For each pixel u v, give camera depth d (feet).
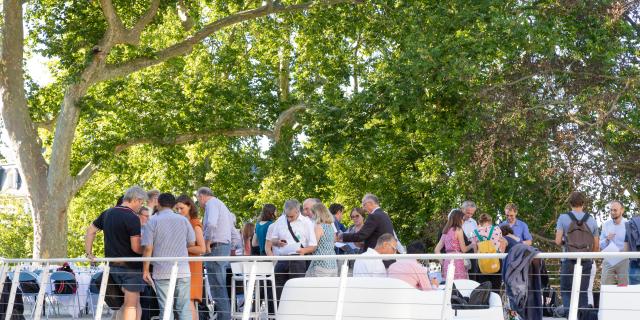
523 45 94.68
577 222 47.55
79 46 98.89
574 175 93.40
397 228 129.80
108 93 105.81
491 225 49.42
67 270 56.49
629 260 47.01
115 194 154.51
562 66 96.94
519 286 31.89
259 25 119.24
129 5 101.40
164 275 40.78
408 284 36.19
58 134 99.35
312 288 37.76
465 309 37.86
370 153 102.47
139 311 42.29
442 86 94.02
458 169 103.60
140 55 102.63
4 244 201.77
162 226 41.11
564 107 95.25
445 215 114.32
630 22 99.55
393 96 95.09
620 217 49.60
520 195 99.50
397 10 100.07
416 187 124.16
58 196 99.66
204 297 50.14
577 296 31.07
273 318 45.68
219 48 124.98
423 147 121.19
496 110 96.22
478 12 93.76
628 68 97.76
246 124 115.55
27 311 58.08
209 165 136.56
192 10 102.12
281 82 137.90
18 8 96.78
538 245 101.50
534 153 95.55
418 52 93.25
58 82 110.52
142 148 133.80
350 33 107.96
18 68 98.22
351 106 98.94
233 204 133.59
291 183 123.24
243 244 60.08
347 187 133.69
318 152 114.73
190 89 114.62
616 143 97.30
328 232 47.09
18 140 98.63
